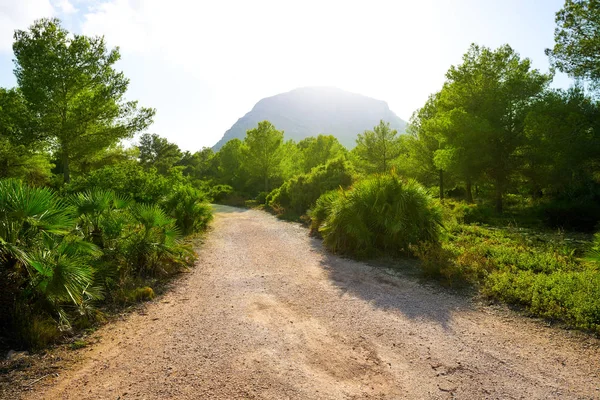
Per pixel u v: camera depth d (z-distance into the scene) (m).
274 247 10.38
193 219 12.80
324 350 3.88
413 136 25.30
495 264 6.88
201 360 3.64
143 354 3.77
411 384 3.21
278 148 37.47
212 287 6.37
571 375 3.37
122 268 6.26
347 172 18.20
